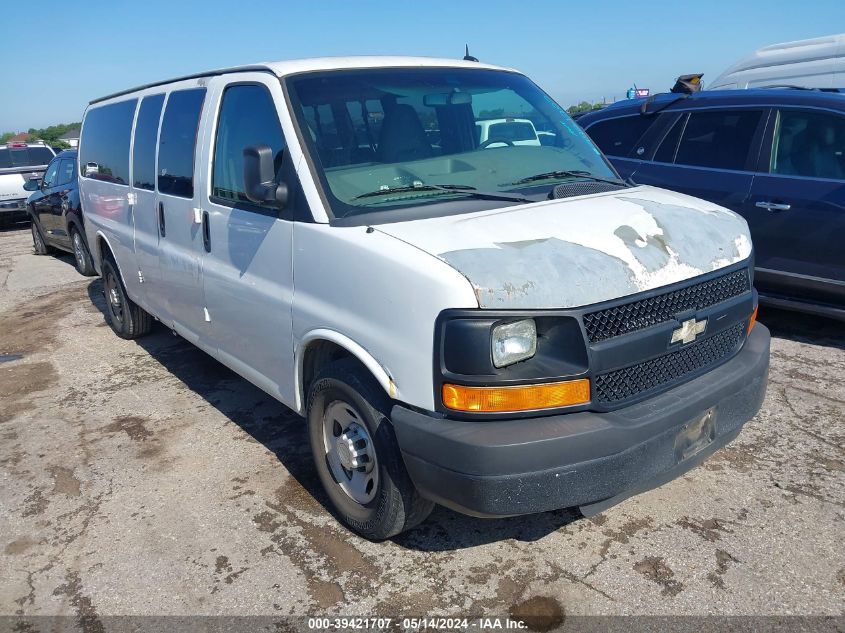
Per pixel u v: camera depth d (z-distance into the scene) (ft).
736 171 19.97
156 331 23.59
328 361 11.84
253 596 10.19
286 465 13.93
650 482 9.68
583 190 12.07
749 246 11.55
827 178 18.30
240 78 13.29
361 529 11.19
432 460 9.03
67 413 17.11
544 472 8.63
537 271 8.94
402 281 9.23
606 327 9.13
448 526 11.62
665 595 9.74
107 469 14.16
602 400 9.19
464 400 8.80
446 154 12.41
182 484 13.41
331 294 10.55
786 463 12.99
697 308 10.23
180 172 15.29
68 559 11.29
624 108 23.48
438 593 10.05
